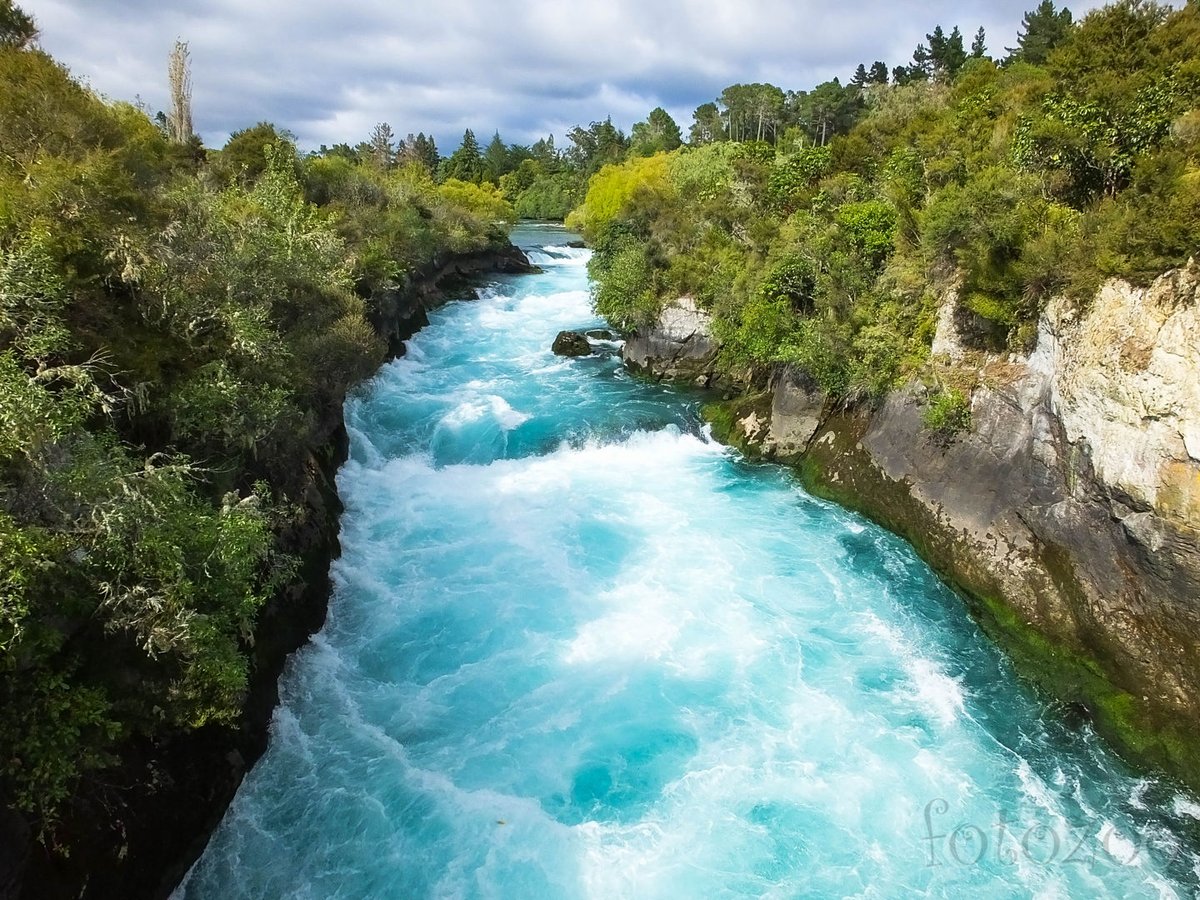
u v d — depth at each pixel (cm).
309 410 2273
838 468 2670
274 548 1692
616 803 1430
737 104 12069
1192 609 1588
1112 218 1867
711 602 2039
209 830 1320
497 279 6938
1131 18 2741
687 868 1299
